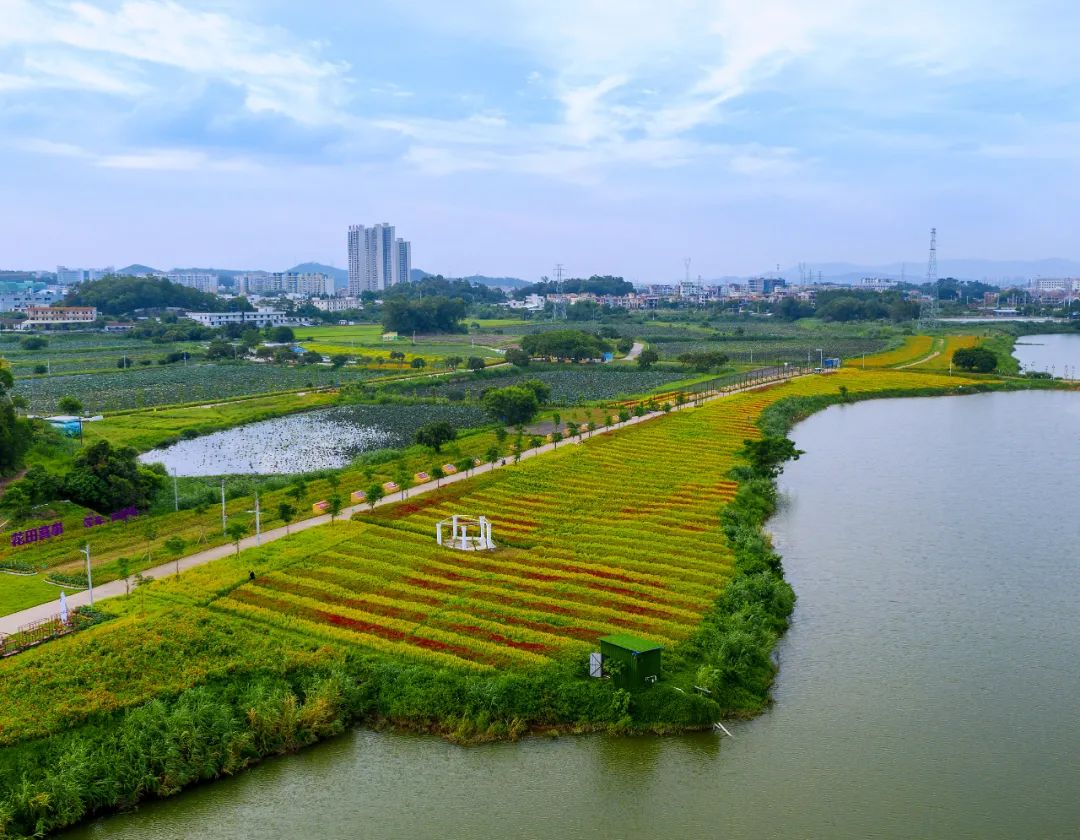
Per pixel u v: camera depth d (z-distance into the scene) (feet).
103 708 183.52
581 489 366.02
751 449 412.16
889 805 170.91
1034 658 232.53
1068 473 436.76
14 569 265.95
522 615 232.53
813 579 288.71
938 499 387.14
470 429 531.09
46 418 494.18
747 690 208.54
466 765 182.39
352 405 650.43
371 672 203.21
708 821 166.30
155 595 240.73
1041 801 172.55
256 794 175.11
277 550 278.87
